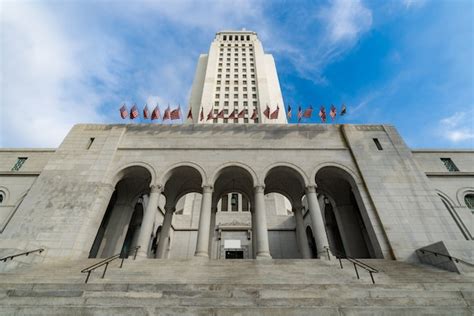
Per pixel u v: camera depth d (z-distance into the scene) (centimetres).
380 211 1600
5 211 1945
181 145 1953
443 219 1549
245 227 2986
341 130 2098
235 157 1869
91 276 1050
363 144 1950
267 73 7869
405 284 899
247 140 1995
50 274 1054
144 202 2530
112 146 1914
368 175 1772
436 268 1207
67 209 1571
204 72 7794
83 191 1658
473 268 1088
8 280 973
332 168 1869
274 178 2109
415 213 1583
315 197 1686
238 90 6738
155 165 1820
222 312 679
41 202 1597
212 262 1295
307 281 1013
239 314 675
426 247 1318
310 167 1823
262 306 720
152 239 2553
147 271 1133
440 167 2122
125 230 2034
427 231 1502
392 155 1883
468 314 695
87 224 1527
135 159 1856
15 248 1153
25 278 990
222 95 6569
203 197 1678
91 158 1841
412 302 754
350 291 828
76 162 1814
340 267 1228
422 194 1666
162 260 1321
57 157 1838
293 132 2067
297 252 2900
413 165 1819
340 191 2234
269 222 3123
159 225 2753
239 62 7500
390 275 1091
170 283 886
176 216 3212
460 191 1973
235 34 8525
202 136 2023
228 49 7931
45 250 1370
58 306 721
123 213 2062
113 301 741
